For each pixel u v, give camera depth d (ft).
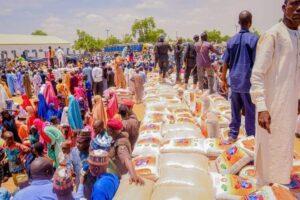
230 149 17.53
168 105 34.60
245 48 18.39
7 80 74.74
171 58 86.17
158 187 14.40
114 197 12.97
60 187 11.62
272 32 10.75
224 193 14.37
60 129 25.17
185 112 29.89
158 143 21.20
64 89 46.32
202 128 25.20
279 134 11.10
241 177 15.69
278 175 11.41
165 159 17.74
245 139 17.61
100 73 55.72
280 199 11.13
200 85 39.27
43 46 196.65
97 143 15.34
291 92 10.88
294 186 13.94
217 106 30.04
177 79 52.16
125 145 15.01
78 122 28.78
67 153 18.58
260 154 11.78
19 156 22.86
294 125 11.23
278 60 10.78
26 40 193.47
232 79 19.22
